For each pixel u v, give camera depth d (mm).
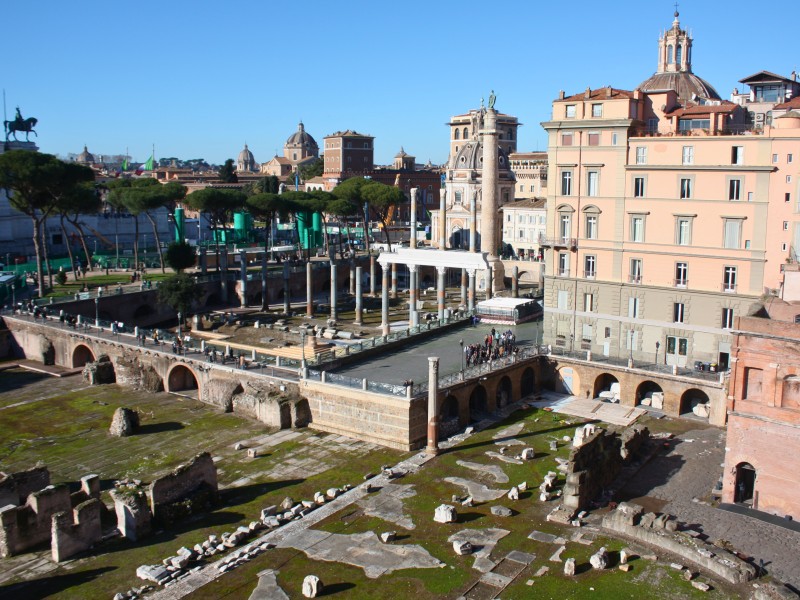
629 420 69812
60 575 43625
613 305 79500
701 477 56656
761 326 49062
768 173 68750
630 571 42781
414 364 77438
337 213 162250
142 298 116250
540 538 46906
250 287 132750
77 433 68000
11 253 149750
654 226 76000
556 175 81500
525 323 100312
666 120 79312
